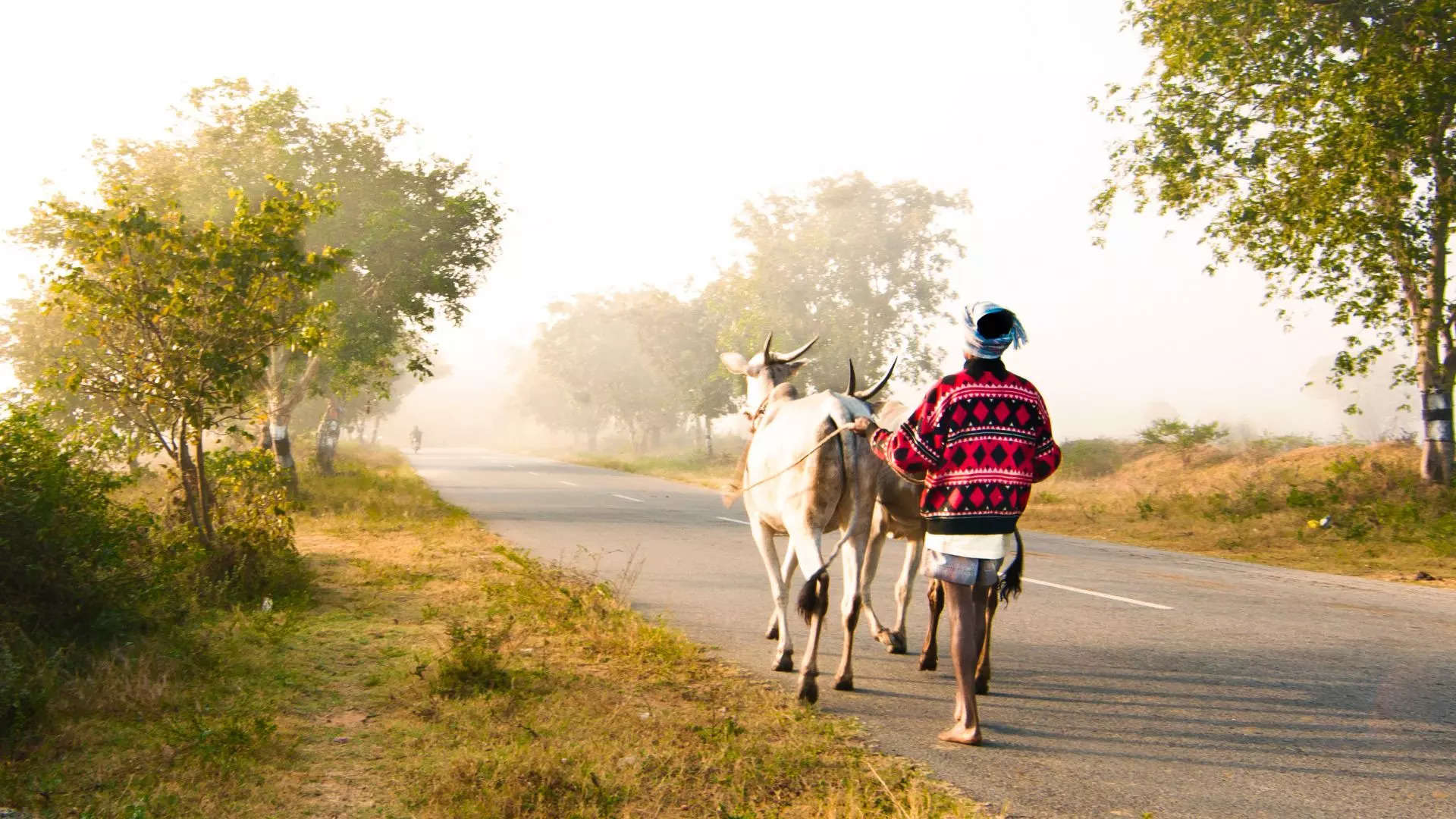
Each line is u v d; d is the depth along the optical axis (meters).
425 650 6.58
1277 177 17.27
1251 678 5.95
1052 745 4.73
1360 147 16.02
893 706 5.42
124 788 3.97
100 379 8.45
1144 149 18.70
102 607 6.12
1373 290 17.23
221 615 7.50
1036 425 4.64
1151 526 16.53
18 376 17.06
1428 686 5.74
